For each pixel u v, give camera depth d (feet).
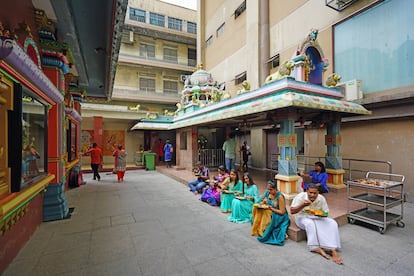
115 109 44.24
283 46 35.32
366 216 13.34
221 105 23.62
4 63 6.43
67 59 18.04
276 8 37.04
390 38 21.03
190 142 34.53
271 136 36.47
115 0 10.72
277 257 9.91
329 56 26.94
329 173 20.07
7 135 7.32
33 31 13.41
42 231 12.94
